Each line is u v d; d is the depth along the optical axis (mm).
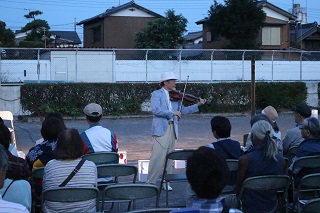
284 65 28547
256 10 36000
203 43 42125
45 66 24875
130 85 21141
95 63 25469
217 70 27234
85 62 25391
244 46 35844
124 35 40562
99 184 5598
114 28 40281
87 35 44219
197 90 22047
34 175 5012
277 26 40500
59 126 5277
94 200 4477
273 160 4805
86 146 5867
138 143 13516
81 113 20281
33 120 19359
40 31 53562
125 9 40375
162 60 26484
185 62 26750
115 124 18547
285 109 23594
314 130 5711
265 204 4754
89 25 43656
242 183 4684
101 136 5945
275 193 4859
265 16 36562
